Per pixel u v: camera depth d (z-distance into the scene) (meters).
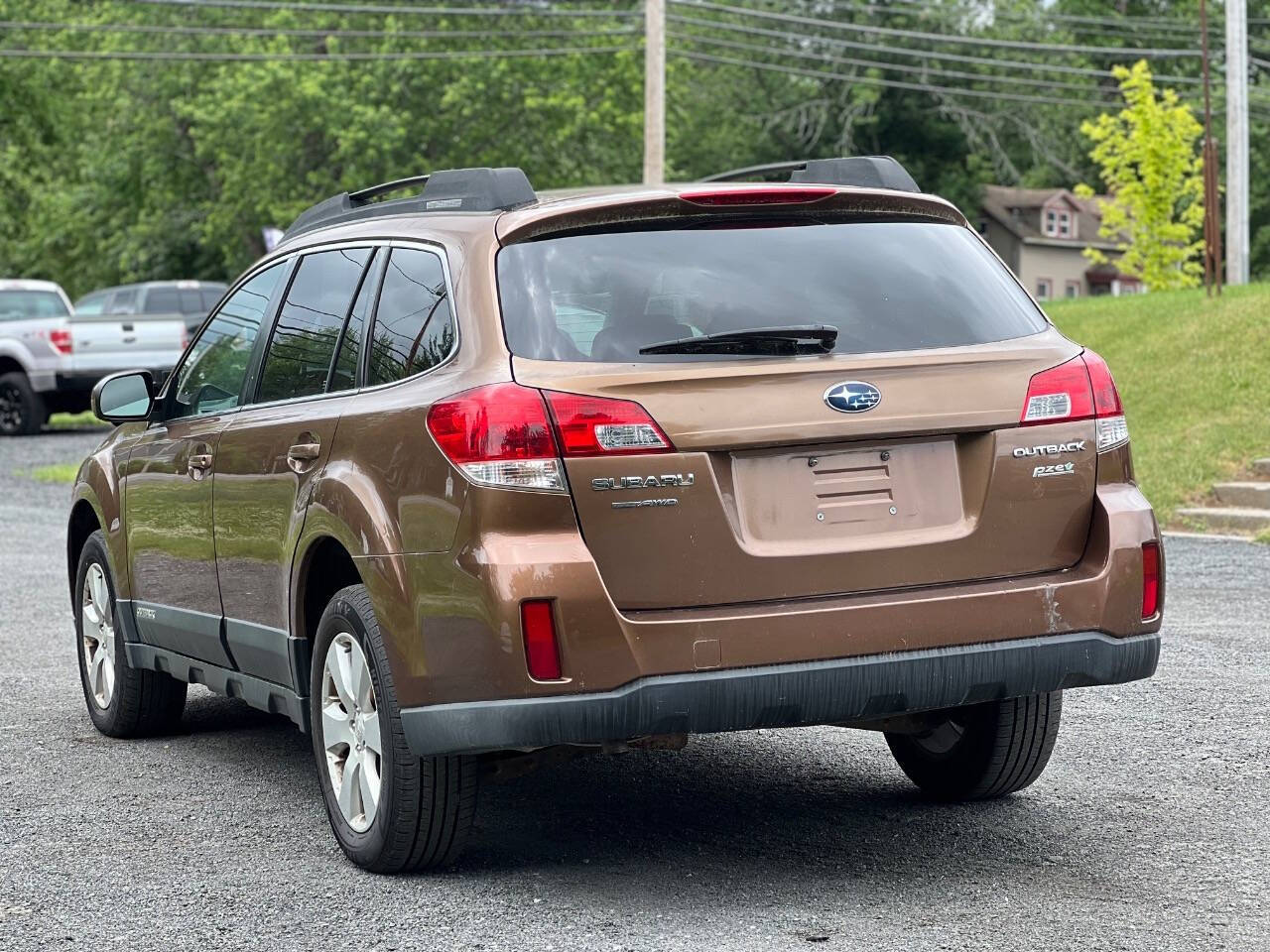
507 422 4.34
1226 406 15.20
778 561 4.39
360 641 4.82
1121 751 6.27
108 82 52.41
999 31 62.03
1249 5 59.88
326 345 5.38
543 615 4.27
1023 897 4.52
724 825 5.38
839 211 4.89
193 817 5.70
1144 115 30.31
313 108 48.16
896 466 4.54
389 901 4.64
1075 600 4.61
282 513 5.31
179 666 6.43
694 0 62.78
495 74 48.62
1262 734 6.46
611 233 4.70
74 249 60.66
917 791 5.78
